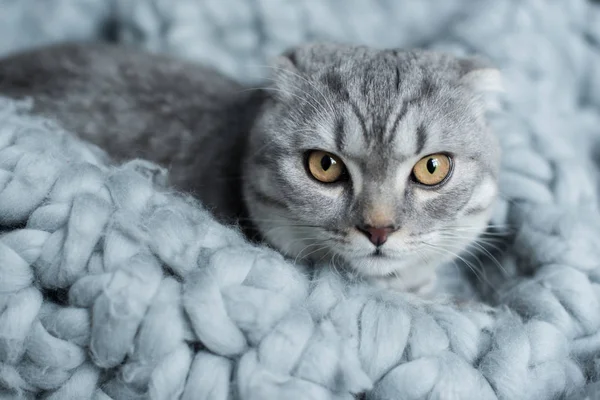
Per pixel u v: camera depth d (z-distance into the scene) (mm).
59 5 576
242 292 323
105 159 394
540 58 530
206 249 337
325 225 378
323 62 403
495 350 345
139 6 564
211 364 317
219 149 438
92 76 474
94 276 322
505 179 440
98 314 315
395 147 368
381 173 369
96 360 318
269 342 316
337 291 348
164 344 311
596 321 373
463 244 404
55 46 508
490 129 415
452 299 386
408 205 374
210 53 572
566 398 347
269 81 420
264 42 580
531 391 341
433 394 322
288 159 385
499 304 395
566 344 361
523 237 420
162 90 474
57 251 330
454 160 382
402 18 596
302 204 382
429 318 346
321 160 380
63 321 322
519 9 546
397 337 333
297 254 392
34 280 333
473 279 446
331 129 376
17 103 409
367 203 367
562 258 395
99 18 589
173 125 453
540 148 458
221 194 426
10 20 576
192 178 430
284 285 335
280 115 398
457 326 347
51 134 377
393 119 372
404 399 322
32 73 474
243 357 316
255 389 306
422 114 375
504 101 505
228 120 453
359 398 328
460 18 574
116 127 452
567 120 533
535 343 353
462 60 415
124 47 524
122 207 342
